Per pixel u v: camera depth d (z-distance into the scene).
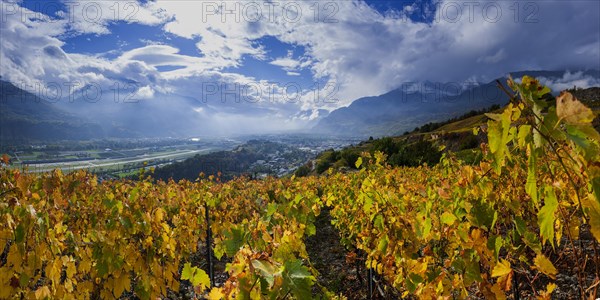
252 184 13.15
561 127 1.15
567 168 1.36
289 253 2.54
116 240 3.66
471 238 2.24
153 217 4.05
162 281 3.90
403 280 3.37
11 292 2.63
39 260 2.83
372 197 4.00
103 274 3.53
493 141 1.30
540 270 1.70
